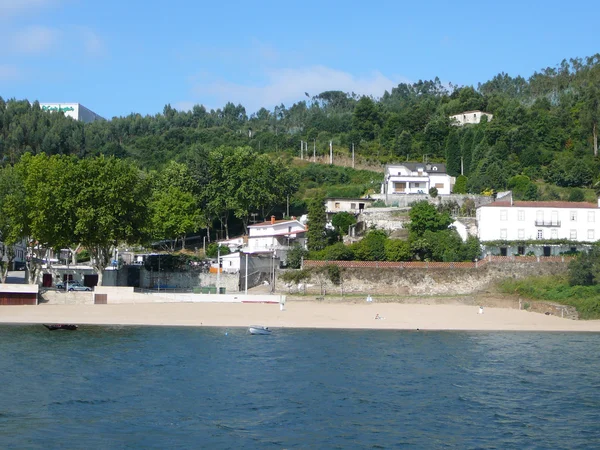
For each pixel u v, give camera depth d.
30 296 103.62
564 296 104.75
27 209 112.00
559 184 178.12
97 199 110.00
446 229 127.00
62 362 62.94
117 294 106.69
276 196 164.62
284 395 52.50
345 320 96.12
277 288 115.75
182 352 69.62
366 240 123.19
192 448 40.59
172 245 160.00
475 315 100.81
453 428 45.00
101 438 42.00
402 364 65.38
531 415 48.22
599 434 44.12
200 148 176.50
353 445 41.50
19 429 43.25
